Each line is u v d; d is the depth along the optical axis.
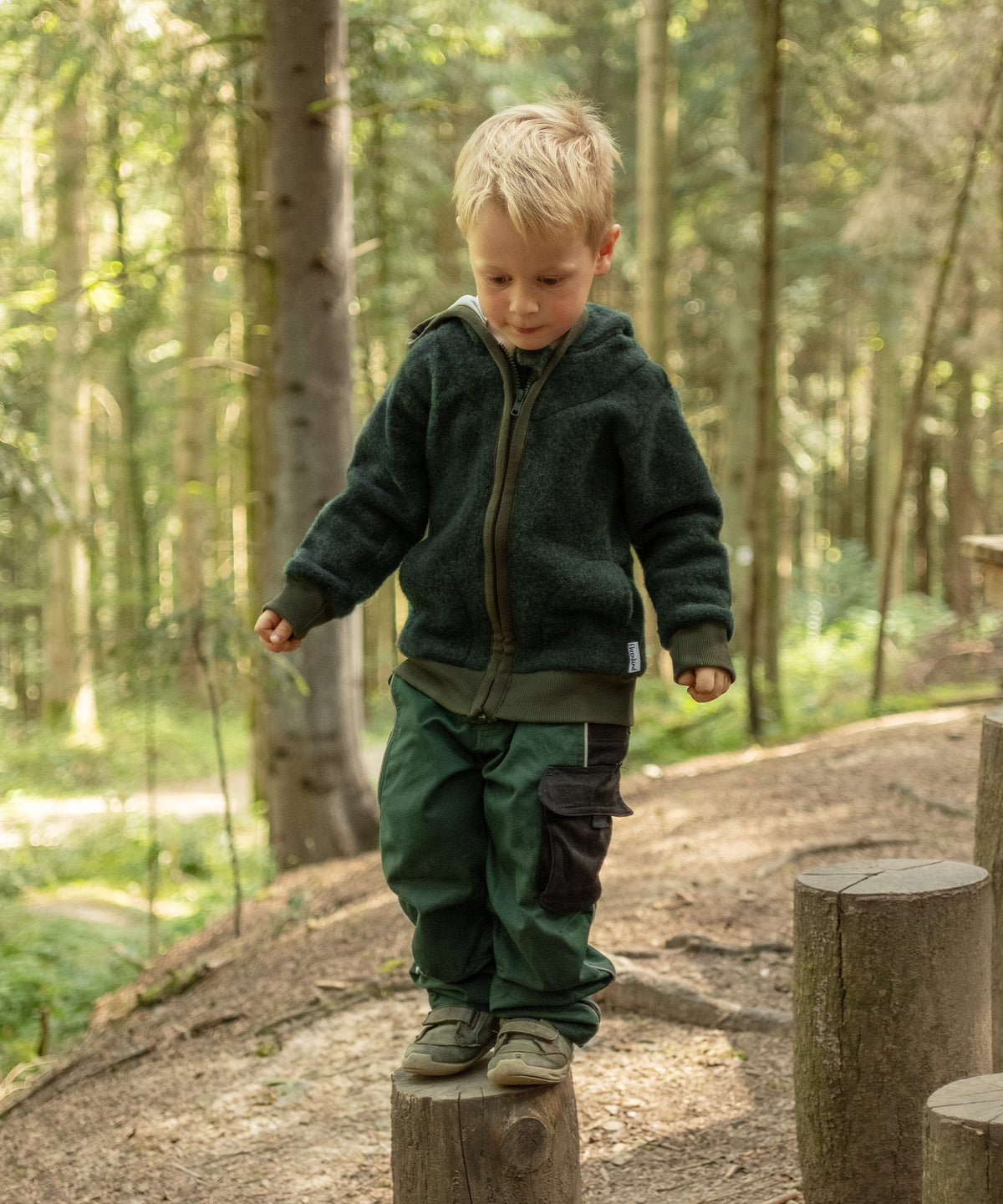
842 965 2.33
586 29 17.64
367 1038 3.98
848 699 11.40
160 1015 4.78
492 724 2.04
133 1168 3.43
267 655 5.63
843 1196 2.38
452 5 11.55
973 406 19.67
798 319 16.94
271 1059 3.95
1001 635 13.48
